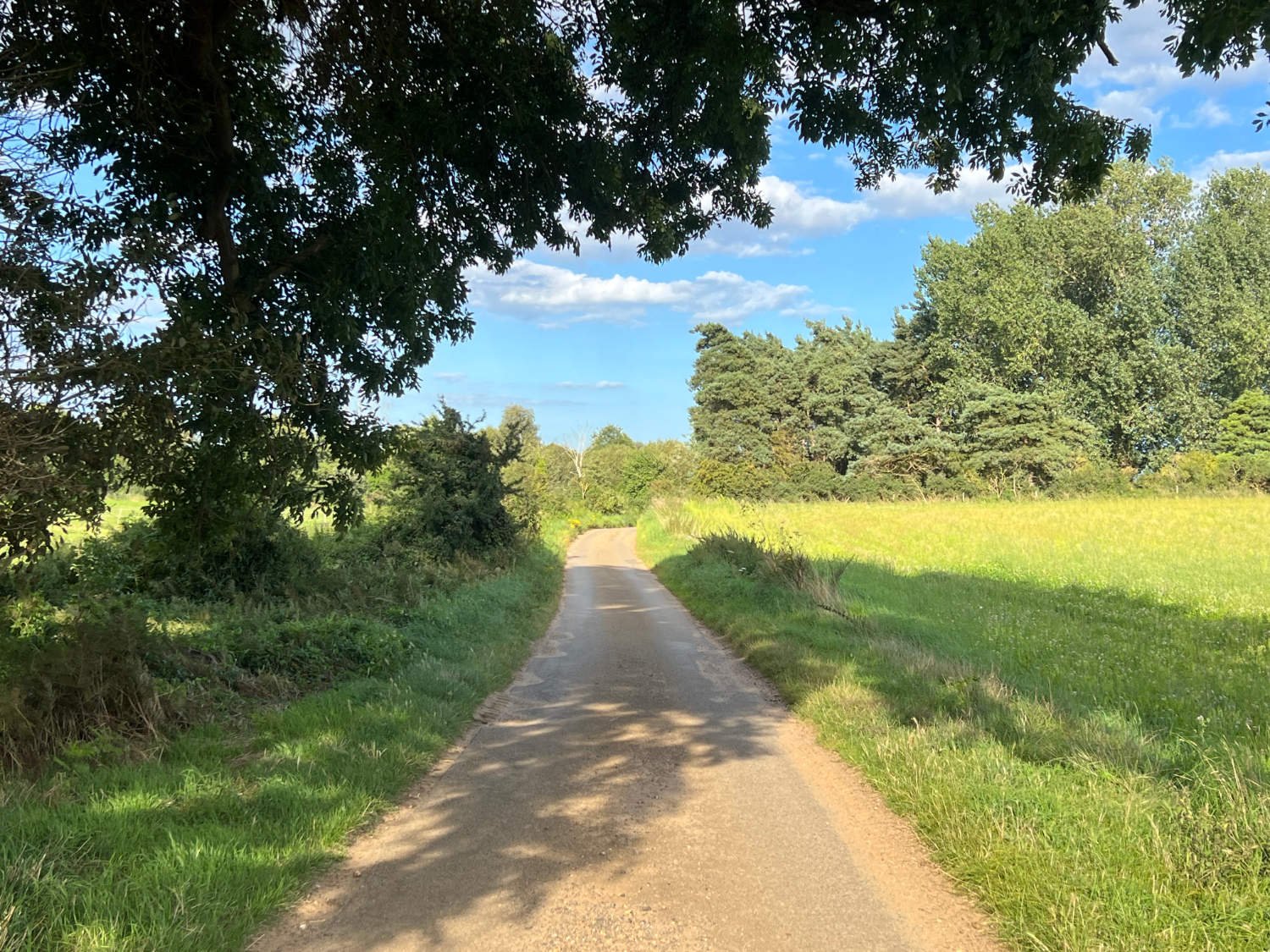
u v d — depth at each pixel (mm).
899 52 6734
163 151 7176
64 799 4430
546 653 11617
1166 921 3268
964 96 6898
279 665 7988
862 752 5980
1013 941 3342
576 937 3387
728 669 9977
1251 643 11203
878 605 14680
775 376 70062
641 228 9227
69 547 11680
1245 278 55688
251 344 7062
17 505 5168
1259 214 55562
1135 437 57656
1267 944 3080
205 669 7156
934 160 8070
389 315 8672
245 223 7914
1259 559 22125
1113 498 48500
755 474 62281
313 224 8133
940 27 6113
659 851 4336
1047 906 3451
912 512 42750
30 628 7043
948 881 3967
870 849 4379
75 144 6750
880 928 3490
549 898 3764
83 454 5371
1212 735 6699
